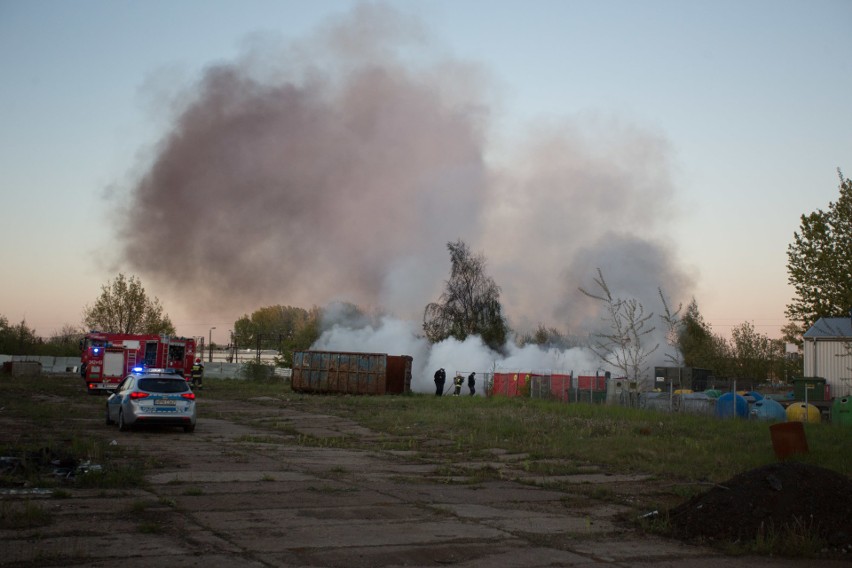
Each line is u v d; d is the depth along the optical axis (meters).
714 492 9.44
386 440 19.81
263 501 9.96
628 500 11.30
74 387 43.81
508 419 24.42
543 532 8.77
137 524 8.17
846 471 13.80
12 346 80.94
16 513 8.32
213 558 6.83
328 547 7.50
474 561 7.23
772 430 15.54
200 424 23.05
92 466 11.94
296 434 21.19
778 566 7.57
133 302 70.81
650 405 29.11
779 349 60.12
